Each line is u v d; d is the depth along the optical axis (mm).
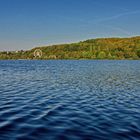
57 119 16312
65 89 32719
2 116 16859
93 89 33125
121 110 19906
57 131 13547
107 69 82000
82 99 25156
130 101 24406
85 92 30266
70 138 12430
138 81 43656
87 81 43125
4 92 29266
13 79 46031
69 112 18688
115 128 14406
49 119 16250
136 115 18109
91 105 21984
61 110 19375
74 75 56031
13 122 15219
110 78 48938
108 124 15305
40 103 22375
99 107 21094
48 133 13148
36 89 32250
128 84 39281
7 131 13289
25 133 13016
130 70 76188
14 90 31031
